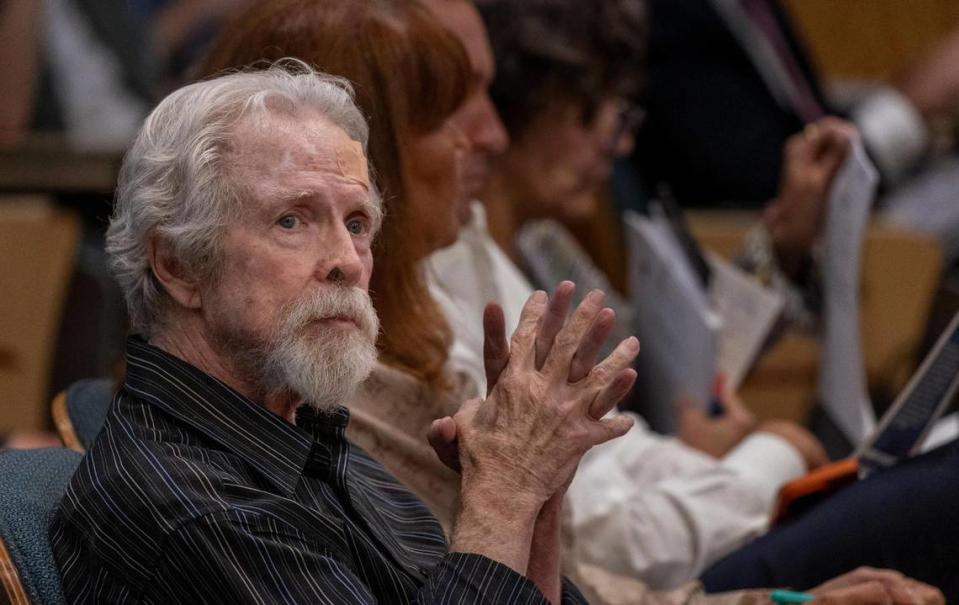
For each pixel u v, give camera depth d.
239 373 5.38
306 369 5.20
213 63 6.88
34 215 10.62
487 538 5.30
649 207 12.95
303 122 5.36
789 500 7.50
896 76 16.72
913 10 16.70
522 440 5.44
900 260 12.71
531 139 10.27
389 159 6.70
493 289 8.30
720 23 13.65
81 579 5.11
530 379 5.50
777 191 13.75
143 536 4.94
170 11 15.36
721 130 13.66
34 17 12.79
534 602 5.20
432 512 6.76
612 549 8.18
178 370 5.29
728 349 9.94
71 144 11.59
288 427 5.37
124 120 13.32
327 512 5.43
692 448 9.48
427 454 6.80
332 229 5.30
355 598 5.04
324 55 6.69
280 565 4.96
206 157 5.21
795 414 11.93
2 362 10.63
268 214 5.22
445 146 7.00
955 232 15.03
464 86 6.95
